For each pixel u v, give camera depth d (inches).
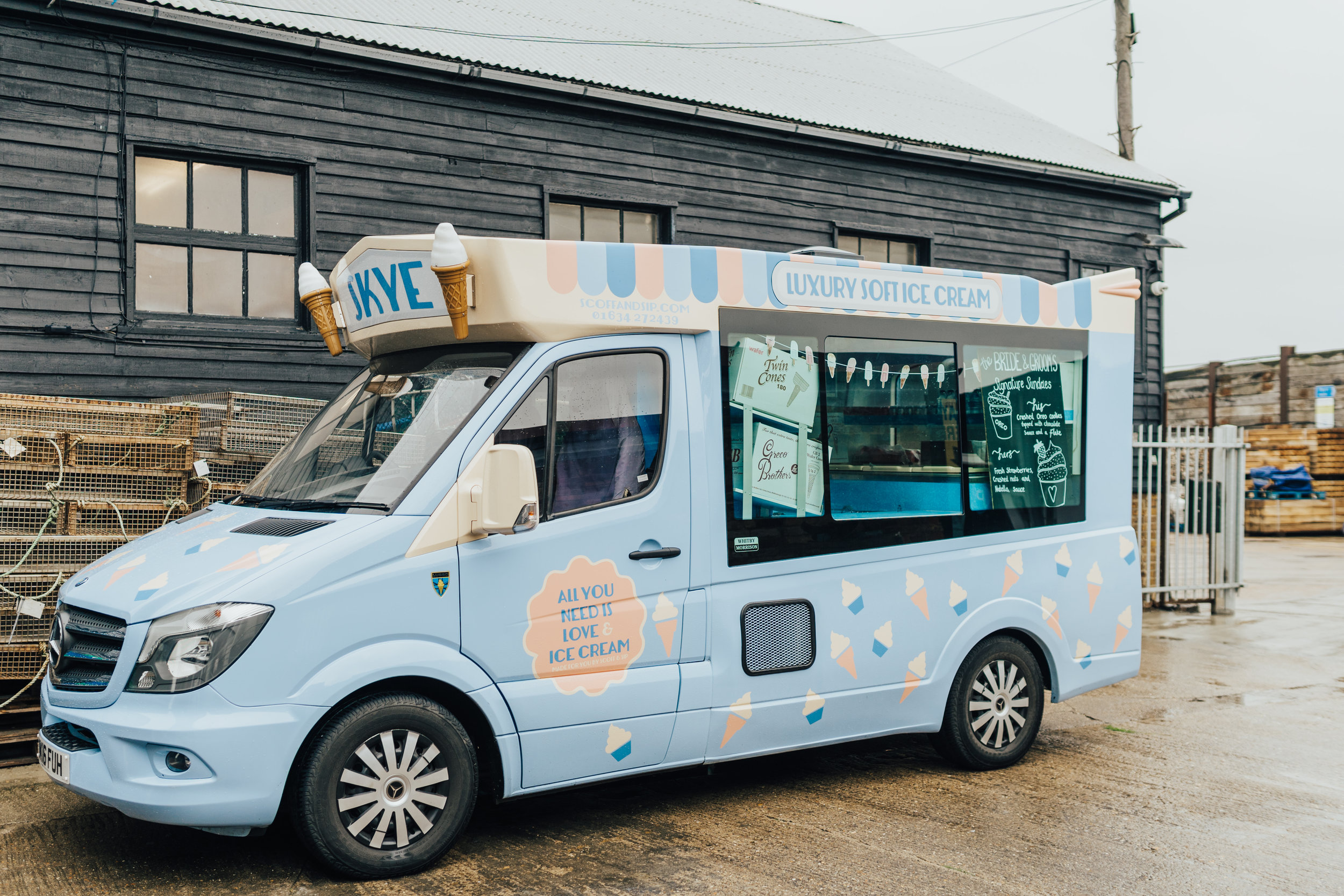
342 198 368.5
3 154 311.6
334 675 153.9
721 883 162.7
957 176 533.3
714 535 191.2
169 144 335.9
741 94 479.5
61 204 319.6
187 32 337.1
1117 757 239.3
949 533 220.7
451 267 169.8
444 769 165.2
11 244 312.2
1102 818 196.1
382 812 160.2
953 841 182.7
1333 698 302.4
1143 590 454.0
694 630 187.9
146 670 149.9
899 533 213.8
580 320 181.2
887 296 217.9
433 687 166.4
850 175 498.3
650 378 188.9
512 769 169.0
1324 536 909.2
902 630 212.4
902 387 217.9
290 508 175.6
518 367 176.2
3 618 233.0
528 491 164.2
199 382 338.6
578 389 180.9
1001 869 170.2
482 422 171.2
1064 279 570.6
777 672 196.4
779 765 232.4
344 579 156.0
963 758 223.5
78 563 241.6
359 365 367.2
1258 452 980.6
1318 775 225.9
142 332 329.4
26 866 165.5
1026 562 231.0
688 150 450.0
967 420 226.2
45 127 318.0
